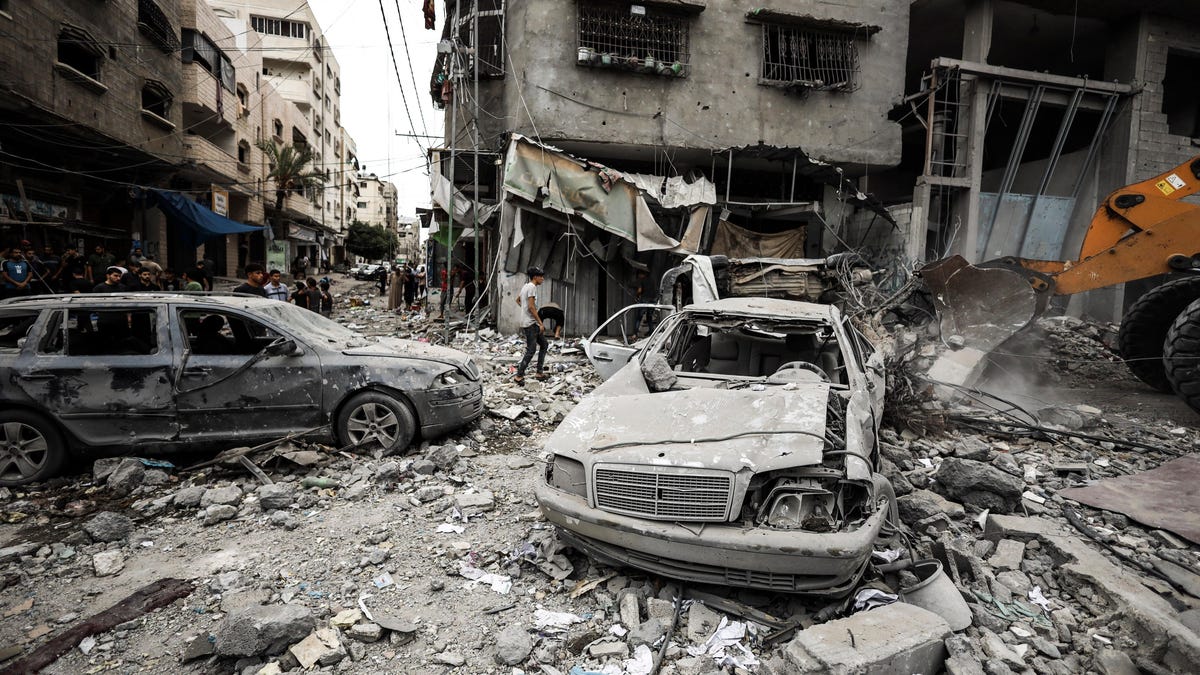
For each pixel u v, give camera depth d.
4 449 4.95
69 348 5.16
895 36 15.09
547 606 3.30
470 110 14.04
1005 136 17.97
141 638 3.01
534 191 12.27
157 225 20.52
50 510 4.52
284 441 5.27
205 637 2.94
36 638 3.02
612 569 3.58
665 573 3.12
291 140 36.94
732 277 12.16
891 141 15.11
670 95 13.88
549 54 13.23
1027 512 4.53
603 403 3.89
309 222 41.53
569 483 3.40
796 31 14.52
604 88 13.55
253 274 8.52
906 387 6.72
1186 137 15.17
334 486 4.91
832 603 3.14
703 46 14.02
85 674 2.75
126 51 16.25
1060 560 3.67
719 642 2.94
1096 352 10.98
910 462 5.38
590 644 2.94
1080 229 15.80
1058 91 14.77
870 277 11.53
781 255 14.27
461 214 14.80
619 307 14.27
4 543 4.04
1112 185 15.25
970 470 4.58
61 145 14.55
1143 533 4.28
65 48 14.45
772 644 2.94
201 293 5.75
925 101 14.80
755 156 13.76
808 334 5.01
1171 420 7.49
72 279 10.95
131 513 4.46
